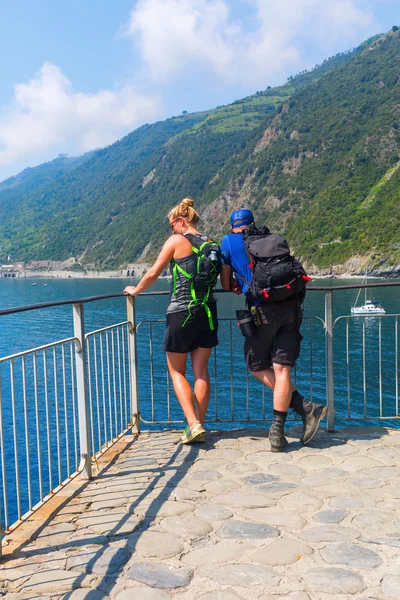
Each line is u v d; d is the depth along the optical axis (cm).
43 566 254
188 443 441
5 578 244
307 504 313
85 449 377
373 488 335
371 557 249
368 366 3988
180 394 439
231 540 271
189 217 438
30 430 1850
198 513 306
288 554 254
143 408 3177
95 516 309
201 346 438
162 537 278
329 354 466
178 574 241
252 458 401
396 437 445
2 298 14188
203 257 416
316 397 3198
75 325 380
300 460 393
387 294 9875
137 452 431
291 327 416
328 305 466
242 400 3272
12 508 1731
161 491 343
